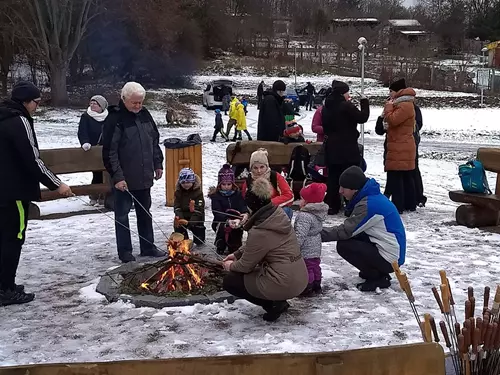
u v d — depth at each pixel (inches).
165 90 1569.9
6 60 1384.1
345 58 2206.0
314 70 1988.2
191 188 291.3
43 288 241.0
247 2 2381.9
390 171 376.8
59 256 287.3
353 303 220.7
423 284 241.6
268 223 192.9
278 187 272.5
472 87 1691.7
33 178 220.8
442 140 938.7
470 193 346.6
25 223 224.1
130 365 105.0
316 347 181.6
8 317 209.9
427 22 2839.6
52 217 377.7
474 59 2298.2
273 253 195.0
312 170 381.4
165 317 207.0
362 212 229.6
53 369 104.2
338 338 188.5
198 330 195.6
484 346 125.6
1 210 217.9
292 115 421.1
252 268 195.8
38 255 289.4
